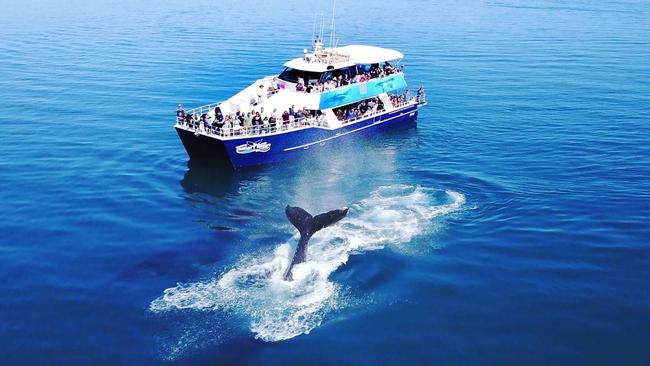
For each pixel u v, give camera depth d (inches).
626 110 2741.1
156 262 1475.1
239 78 3302.2
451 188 1903.3
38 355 1149.7
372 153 2269.9
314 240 1535.4
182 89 3097.9
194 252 1521.9
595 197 1796.3
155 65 3599.9
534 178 1968.5
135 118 2645.2
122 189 1925.4
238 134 2102.6
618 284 1347.2
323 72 2348.7
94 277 1411.2
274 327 1210.6
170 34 4559.5
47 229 1647.4
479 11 6102.4
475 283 1354.6
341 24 5024.6
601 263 1429.6
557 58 3914.9
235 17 5364.2
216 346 1159.0
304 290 1322.6
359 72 2524.6
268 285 1353.3
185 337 1187.3
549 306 1273.4
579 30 5054.1
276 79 2442.2
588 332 1191.6
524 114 2721.5
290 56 3796.8
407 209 1742.1
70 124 2551.7
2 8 5831.7
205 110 2704.2
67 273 1428.4
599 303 1280.8
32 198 1839.3
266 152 2144.4
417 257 1460.4
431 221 1653.5
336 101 2364.7
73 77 3336.6
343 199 1846.7
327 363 1112.8
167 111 2748.5
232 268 1433.3
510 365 1107.3
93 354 1150.3
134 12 5669.3
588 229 1593.3
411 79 3346.5
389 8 6087.6
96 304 1302.9
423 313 1251.2
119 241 1584.6
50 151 2237.9
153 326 1223.5
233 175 2066.9
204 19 5255.9
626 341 1166.3
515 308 1267.2
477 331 1198.3
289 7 5979.3
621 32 4972.9
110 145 2313.0
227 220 1717.5
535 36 4739.2
